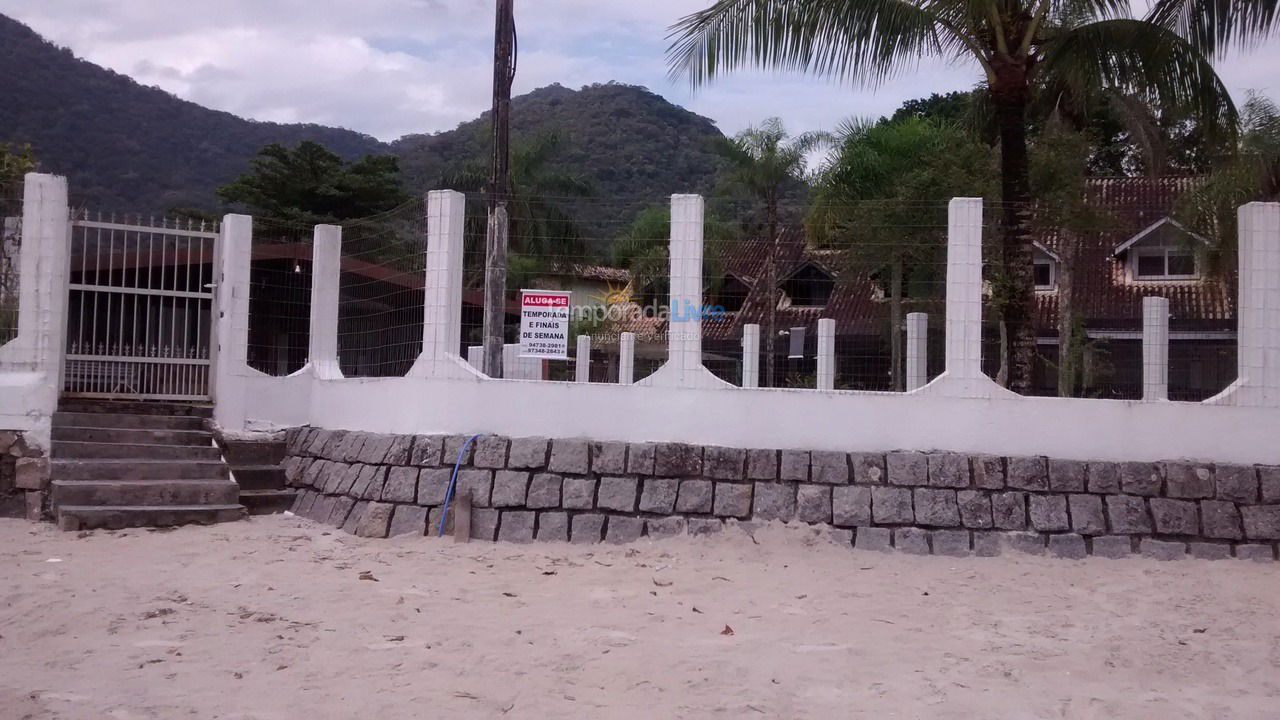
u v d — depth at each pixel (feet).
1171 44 39.50
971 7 38.86
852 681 20.02
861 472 32.30
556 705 18.20
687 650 21.71
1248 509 31.91
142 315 41.34
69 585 25.99
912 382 46.47
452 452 33.58
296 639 21.83
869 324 70.33
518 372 55.42
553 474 32.76
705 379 33.50
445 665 20.26
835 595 26.84
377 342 39.93
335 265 43.50
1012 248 41.19
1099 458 32.78
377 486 34.04
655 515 32.12
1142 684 20.48
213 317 41.73
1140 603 26.71
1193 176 73.20
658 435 33.47
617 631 23.03
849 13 39.40
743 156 88.94
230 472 37.81
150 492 35.09
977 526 31.53
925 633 23.61
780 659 21.30
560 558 30.27
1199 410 33.01
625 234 67.31
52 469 34.94
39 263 36.78
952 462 32.19
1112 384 72.23
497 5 44.78
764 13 39.86
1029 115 66.44
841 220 72.43
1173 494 32.07
